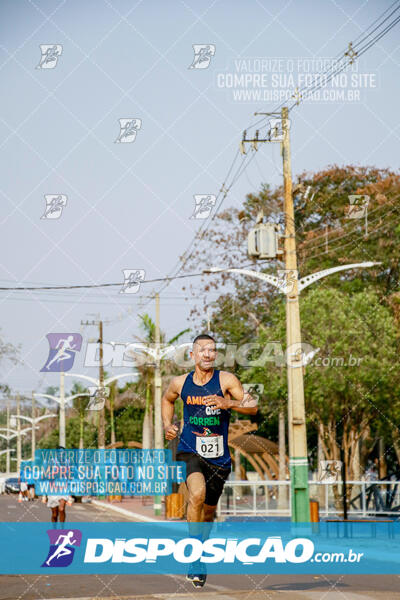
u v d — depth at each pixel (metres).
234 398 9.36
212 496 9.51
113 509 42.28
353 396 34.75
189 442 9.38
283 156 24.70
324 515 32.38
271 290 42.47
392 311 37.53
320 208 40.25
